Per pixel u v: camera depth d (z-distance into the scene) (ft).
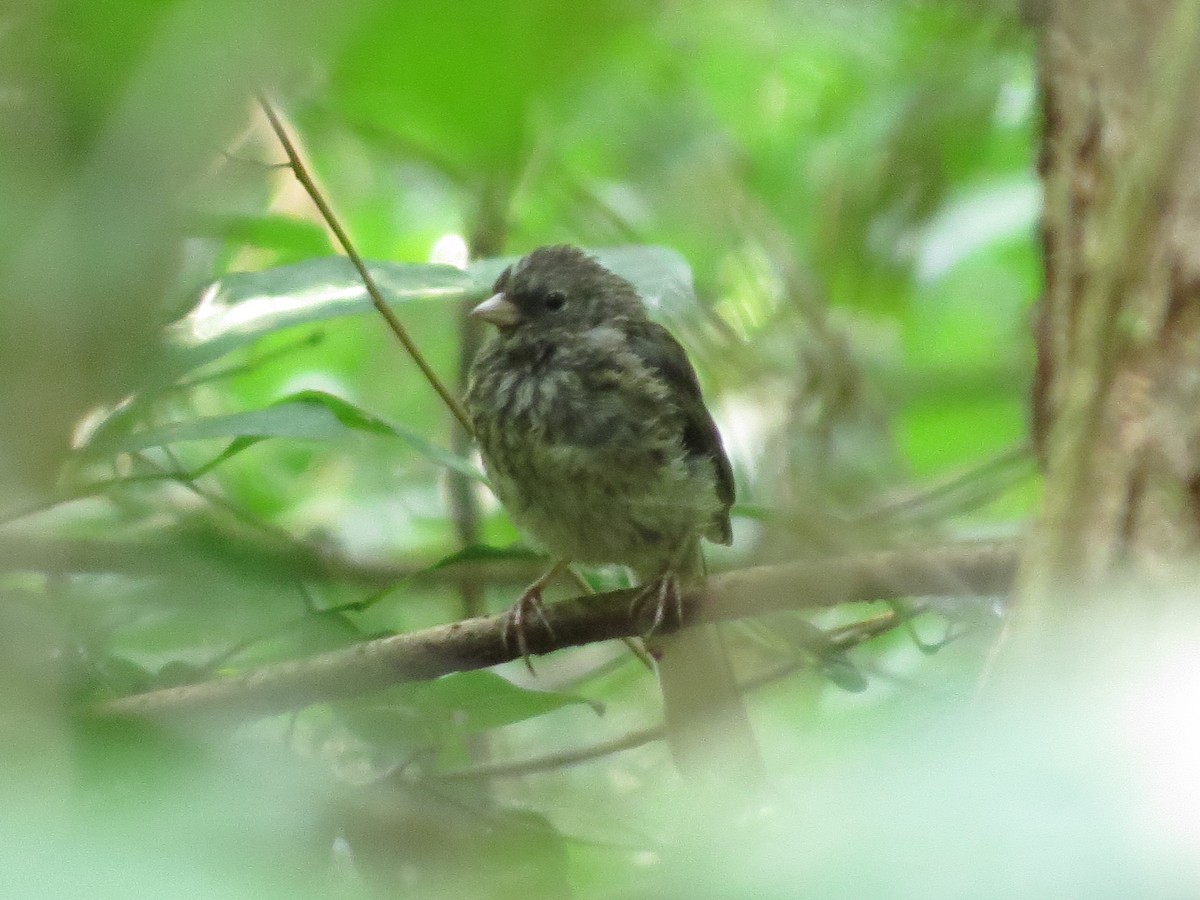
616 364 26.68
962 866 5.24
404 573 29.07
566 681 31.53
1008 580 19.86
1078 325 12.82
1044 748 5.68
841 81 35.73
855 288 36.40
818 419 33.83
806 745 22.81
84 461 17.79
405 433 20.11
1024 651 11.46
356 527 32.53
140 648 22.09
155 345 17.02
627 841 24.80
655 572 27.61
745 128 37.42
